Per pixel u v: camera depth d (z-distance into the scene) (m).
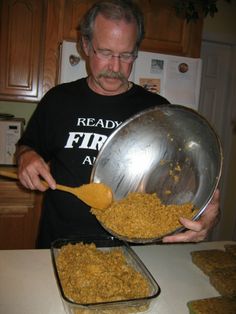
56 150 1.15
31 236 1.99
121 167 0.93
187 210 0.85
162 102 1.18
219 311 0.67
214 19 2.61
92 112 1.12
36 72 2.02
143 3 2.04
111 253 0.85
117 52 0.94
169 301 0.73
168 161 0.95
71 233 1.07
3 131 1.98
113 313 0.64
